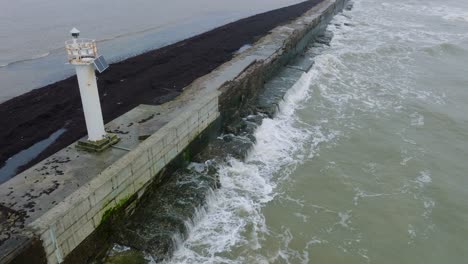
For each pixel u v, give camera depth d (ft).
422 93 57.62
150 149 27.58
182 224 26.89
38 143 36.04
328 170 37.81
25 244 18.02
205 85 42.57
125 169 24.98
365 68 67.92
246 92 46.44
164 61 60.29
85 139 29.12
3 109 44.45
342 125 46.96
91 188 22.36
